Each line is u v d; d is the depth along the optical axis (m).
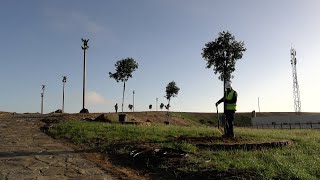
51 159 12.12
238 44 59.25
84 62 42.66
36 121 26.22
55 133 18.97
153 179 10.02
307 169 10.14
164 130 19.45
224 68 59.12
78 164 11.48
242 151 12.45
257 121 64.81
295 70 77.31
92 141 16.14
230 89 15.38
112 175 10.24
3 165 10.98
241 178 9.08
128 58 59.34
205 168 10.14
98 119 28.58
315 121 61.25
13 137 17.48
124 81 59.34
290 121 62.28
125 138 16.36
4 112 45.88
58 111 64.88
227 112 15.30
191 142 13.92
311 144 15.23
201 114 92.62
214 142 13.87
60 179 9.54
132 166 11.57
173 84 80.19
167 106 80.25
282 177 9.08
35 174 9.98
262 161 10.91
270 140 14.84
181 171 10.19
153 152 12.14
